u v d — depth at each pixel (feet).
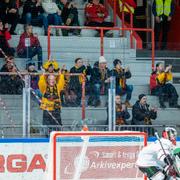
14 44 113.39
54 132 79.20
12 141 84.48
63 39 114.73
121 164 82.69
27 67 102.83
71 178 80.64
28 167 85.10
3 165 84.17
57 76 88.84
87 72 98.58
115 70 98.89
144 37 135.44
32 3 115.96
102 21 119.55
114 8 122.11
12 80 87.25
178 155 70.79
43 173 85.61
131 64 111.55
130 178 83.05
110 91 89.15
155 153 71.72
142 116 94.58
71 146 80.43
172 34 130.82
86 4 121.29
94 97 91.35
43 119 87.45
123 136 82.12
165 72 102.37
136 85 106.11
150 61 112.57
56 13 116.57
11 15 113.29
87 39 115.65
